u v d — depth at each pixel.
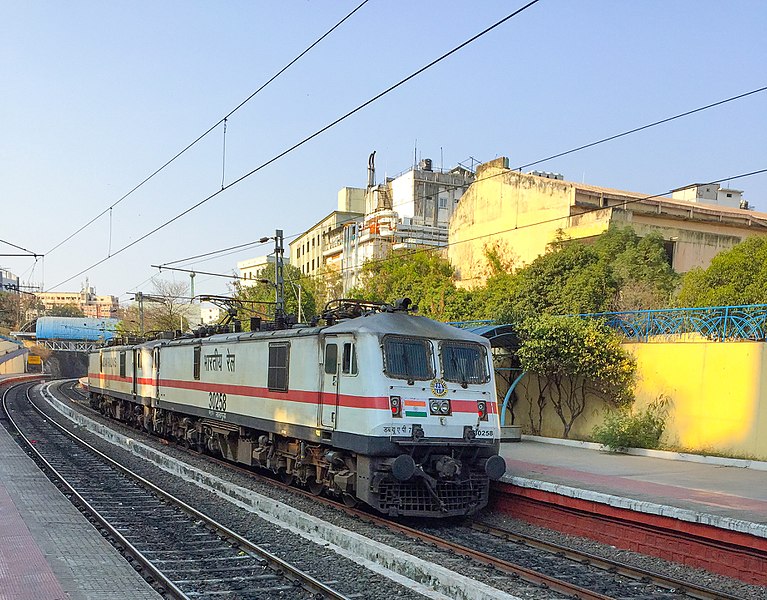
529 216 36.16
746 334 17.33
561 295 28.22
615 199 34.09
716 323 18.17
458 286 41.25
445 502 13.16
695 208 33.50
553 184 34.66
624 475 14.67
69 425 31.67
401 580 9.32
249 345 17.55
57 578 8.36
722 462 16.38
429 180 56.62
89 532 11.02
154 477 17.83
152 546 10.83
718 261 24.45
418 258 43.16
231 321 23.23
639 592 9.40
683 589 9.41
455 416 13.27
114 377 32.38
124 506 14.01
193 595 8.54
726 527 10.18
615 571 10.34
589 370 19.70
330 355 13.88
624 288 27.25
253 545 10.58
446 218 56.94
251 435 18.00
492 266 38.06
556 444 20.62
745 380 16.72
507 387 23.23
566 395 21.56
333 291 50.97
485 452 13.66
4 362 74.25
